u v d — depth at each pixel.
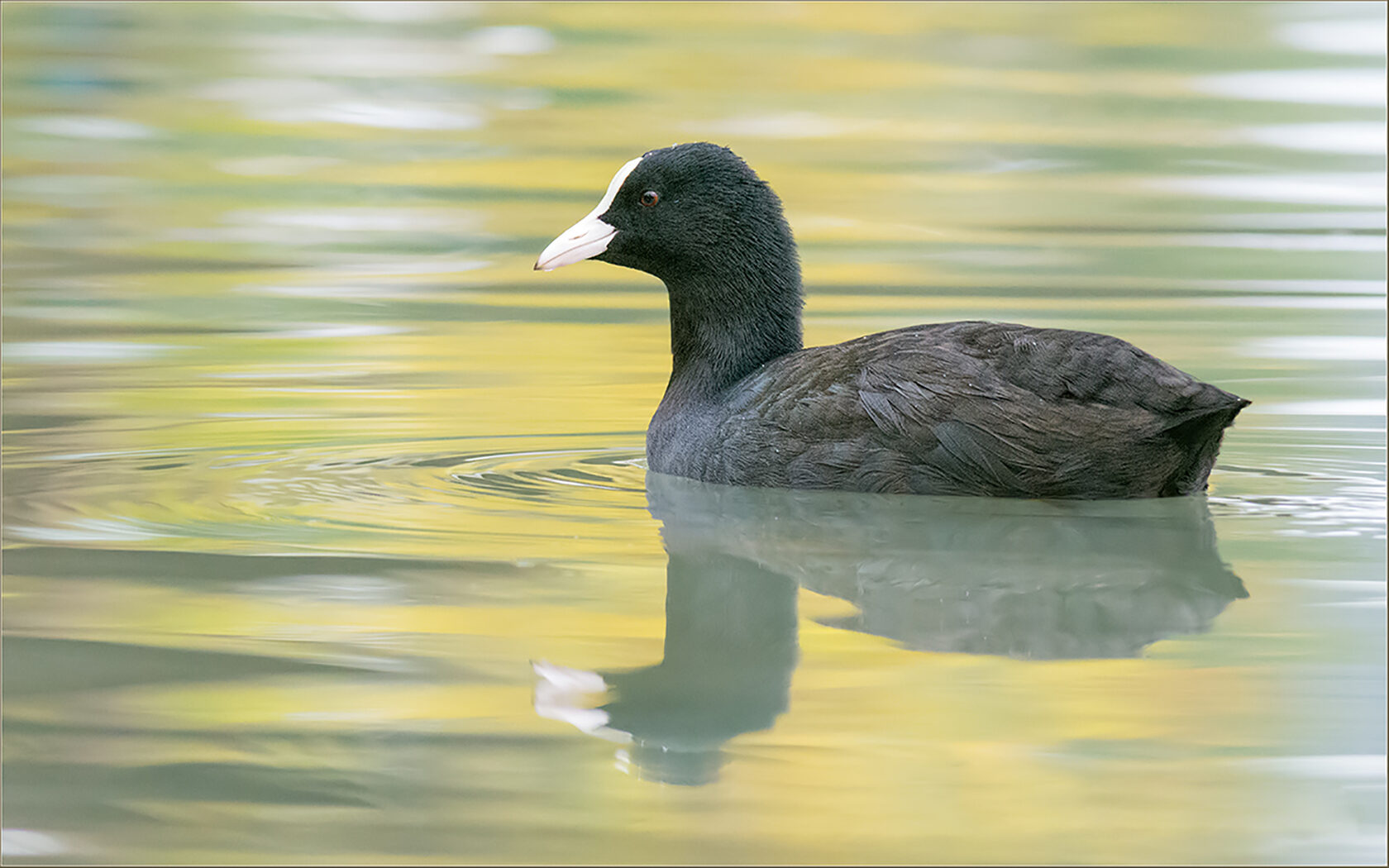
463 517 12.55
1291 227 25.72
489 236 25.55
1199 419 11.44
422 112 34.31
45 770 8.27
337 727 8.74
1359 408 15.97
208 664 9.55
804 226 26.11
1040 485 12.02
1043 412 11.88
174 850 7.54
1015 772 8.18
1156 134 32.75
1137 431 11.65
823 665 9.59
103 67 37.44
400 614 10.37
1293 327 19.56
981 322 12.73
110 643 9.84
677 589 10.91
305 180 29.06
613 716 8.88
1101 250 24.30
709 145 14.39
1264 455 14.25
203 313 20.56
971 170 30.09
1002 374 12.11
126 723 8.78
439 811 7.88
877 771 8.26
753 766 8.30
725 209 14.16
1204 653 9.68
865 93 36.19
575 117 33.97
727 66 38.34
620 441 15.15
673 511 12.73
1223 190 28.48
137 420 15.55
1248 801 7.93
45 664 9.52
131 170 29.73
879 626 10.27
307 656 9.68
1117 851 7.52
